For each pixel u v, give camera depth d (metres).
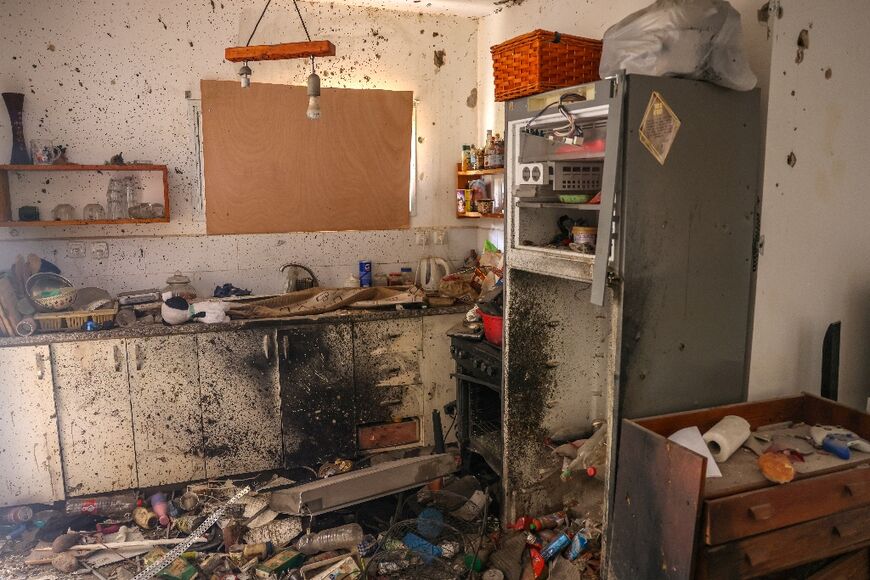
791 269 2.14
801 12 2.00
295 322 3.14
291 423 3.20
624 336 1.84
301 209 3.67
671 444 1.61
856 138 2.22
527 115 2.26
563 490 2.68
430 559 2.45
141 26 3.31
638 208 1.80
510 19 3.55
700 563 1.54
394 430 3.40
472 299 3.51
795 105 2.04
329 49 2.55
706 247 1.93
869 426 1.86
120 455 3.00
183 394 3.04
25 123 3.20
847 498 1.67
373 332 3.27
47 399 2.88
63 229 3.29
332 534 2.59
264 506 2.82
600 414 2.71
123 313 3.07
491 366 2.65
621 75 1.75
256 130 3.52
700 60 1.77
